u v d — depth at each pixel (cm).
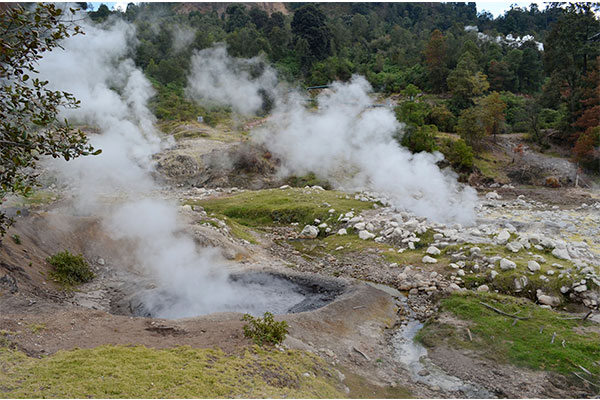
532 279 1619
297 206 2869
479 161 5178
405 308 1541
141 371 865
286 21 9975
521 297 1578
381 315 1446
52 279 1491
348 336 1281
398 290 1711
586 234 2242
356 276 1864
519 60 7794
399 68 8275
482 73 7356
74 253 1708
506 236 1962
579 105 5572
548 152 5478
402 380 1095
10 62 775
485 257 1802
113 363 889
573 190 4356
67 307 1222
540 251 1861
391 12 12788
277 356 1012
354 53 8912
